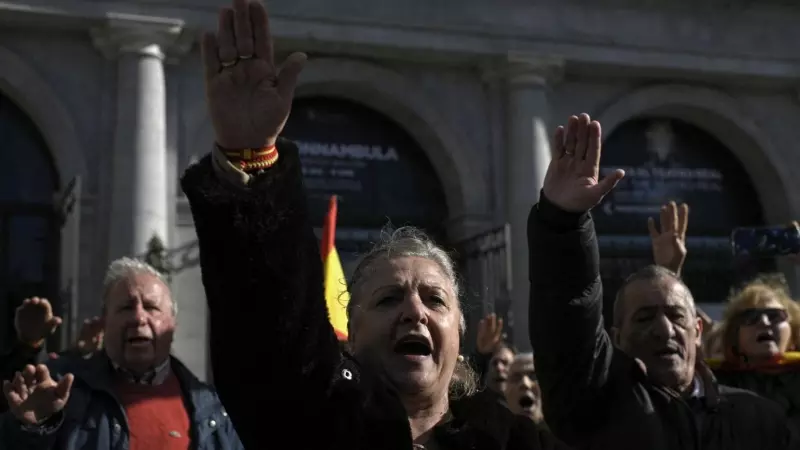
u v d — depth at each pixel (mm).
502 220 13414
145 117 11539
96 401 3811
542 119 13461
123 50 11680
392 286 2473
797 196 15211
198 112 12297
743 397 3529
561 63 13594
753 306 4602
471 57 13398
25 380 3424
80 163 11602
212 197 1863
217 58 1927
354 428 2045
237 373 1913
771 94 15453
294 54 1936
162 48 11883
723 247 15359
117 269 4234
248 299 1884
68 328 10430
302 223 1938
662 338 3463
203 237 1883
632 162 15180
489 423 2459
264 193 1884
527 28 13594
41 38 11797
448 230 13836
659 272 3639
